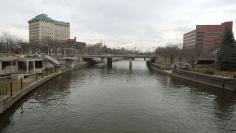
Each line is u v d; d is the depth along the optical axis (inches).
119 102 1760.6
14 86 1925.4
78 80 2957.7
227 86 2230.6
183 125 1263.5
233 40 3078.2
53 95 1978.3
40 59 3184.1
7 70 2620.6
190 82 2859.3
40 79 2440.9
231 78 2230.6
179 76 3351.4
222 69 2974.9
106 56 5910.4
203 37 7273.6
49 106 1614.2
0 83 2052.2
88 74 3720.5
